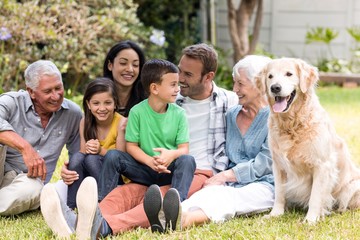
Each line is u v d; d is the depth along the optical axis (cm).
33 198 459
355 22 1481
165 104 454
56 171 578
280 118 437
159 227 398
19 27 908
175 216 395
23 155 453
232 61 1484
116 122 474
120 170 444
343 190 463
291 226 414
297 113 434
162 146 454
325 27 1490
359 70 1476
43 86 458
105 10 1032
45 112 482
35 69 460
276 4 1496
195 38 1445
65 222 392
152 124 452
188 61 464
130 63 495
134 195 441
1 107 468
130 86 504
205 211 424
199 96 482
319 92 1278
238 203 445
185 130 454
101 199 438
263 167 464
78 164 453
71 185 453
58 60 962
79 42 991
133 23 1088
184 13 1406
